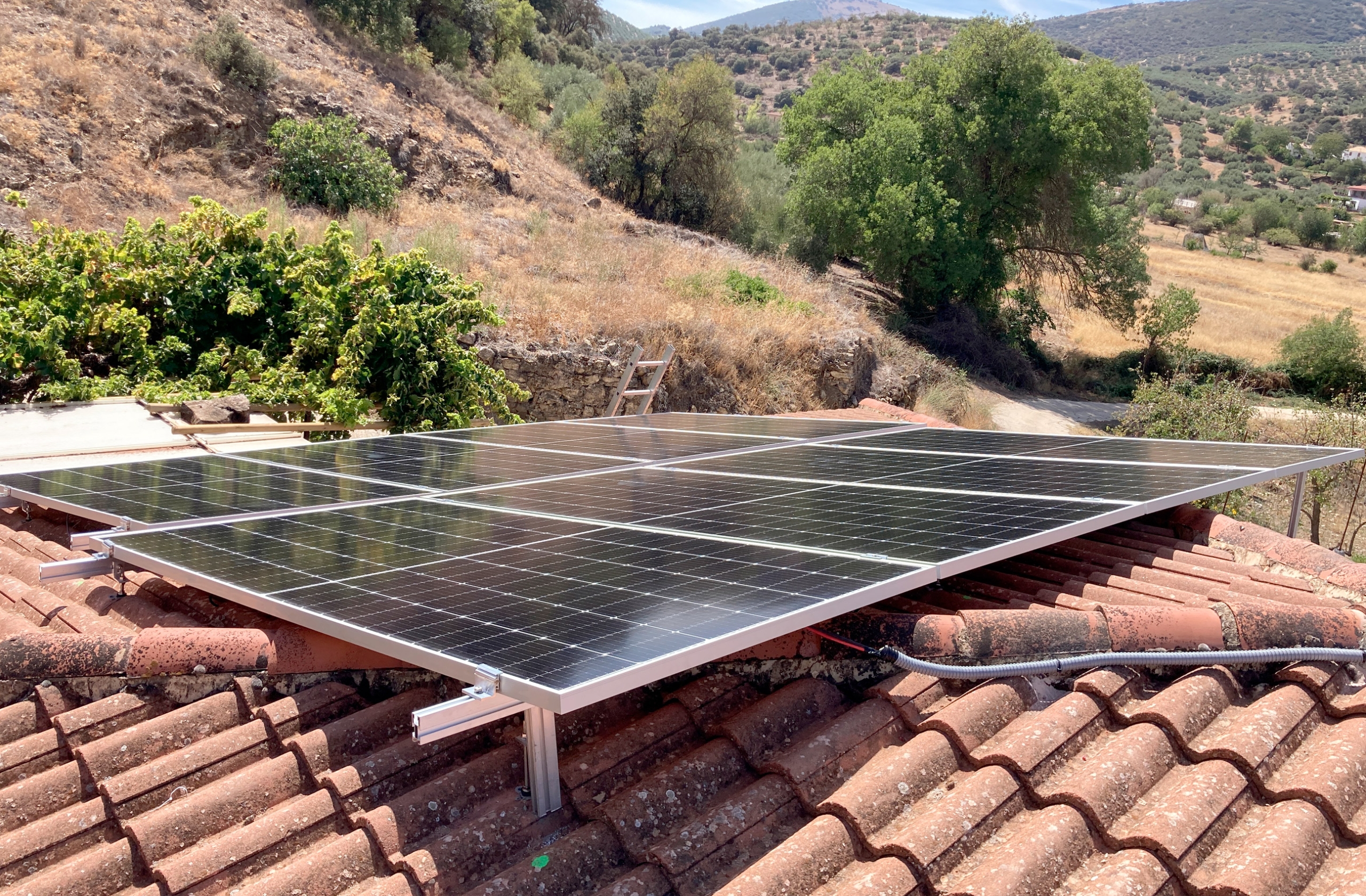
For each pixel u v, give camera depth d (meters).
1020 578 4.57
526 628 2.61
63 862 2.86
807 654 3.64
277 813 2.91
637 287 22.38
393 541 3.81
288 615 2.96
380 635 2.63
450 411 11.59
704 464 5.80
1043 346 41.72
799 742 3.19
